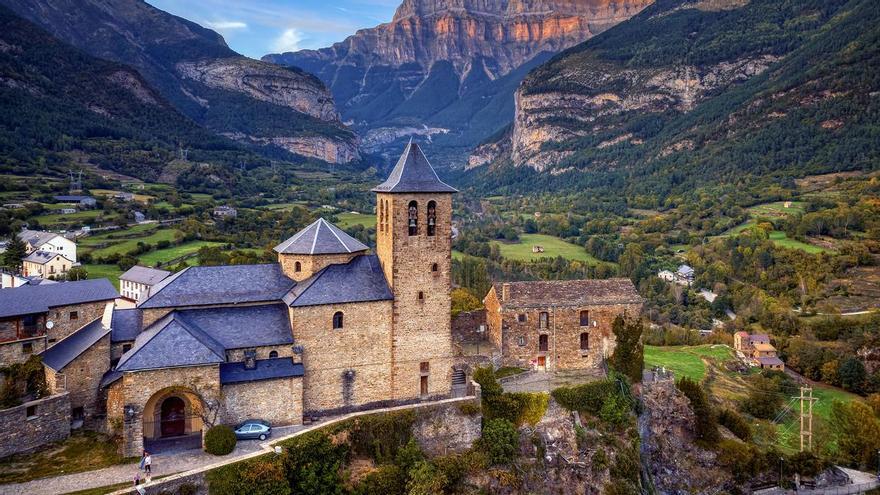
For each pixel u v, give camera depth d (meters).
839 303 130.38
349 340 55.22
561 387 63.28
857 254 146.75
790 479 74.44
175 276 55.94
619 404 64.88
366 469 49.03
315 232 59.69
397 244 56.41
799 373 114.12
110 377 53.38
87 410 53.81
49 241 117.00
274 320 54.59
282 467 44.91
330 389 54.78
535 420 59.62
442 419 54.50
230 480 42.78
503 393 59.00
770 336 121.56
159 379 46.09
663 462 69.75
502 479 52.78
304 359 53.56
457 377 64.50
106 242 134.62
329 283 55.50
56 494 39.72
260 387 50.75
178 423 49.81
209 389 47.25
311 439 47.59
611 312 72.62
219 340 51.44
